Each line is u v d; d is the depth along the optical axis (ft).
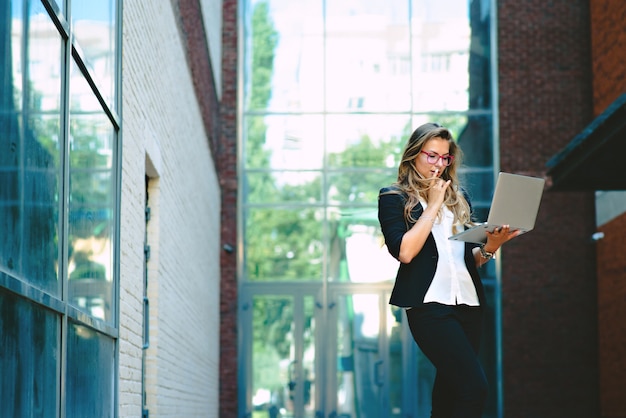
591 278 64.90
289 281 65.72
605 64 63.52
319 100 67.67
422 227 13.85
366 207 66.64
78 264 16.98
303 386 64.75
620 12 60.23
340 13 68.49
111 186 21.08
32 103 13.38
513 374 64.34
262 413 64.49
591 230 65.16
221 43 67.05
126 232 22.94
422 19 68.18
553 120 66.28
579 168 42.55
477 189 66.13
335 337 65.36
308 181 66.90
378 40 68.23
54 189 14.96
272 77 67.72
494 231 13.87
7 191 11.89
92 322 18.07
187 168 39.83
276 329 65.31
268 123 67.31
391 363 65.05
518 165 65.98
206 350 52.44
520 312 64.75
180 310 37.40
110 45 20.99
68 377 15.83
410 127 67.46
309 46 68.18
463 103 67.21
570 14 66.90
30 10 13.24
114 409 21.34
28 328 12.92
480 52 67.56
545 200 65.31
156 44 29.01
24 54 12.87
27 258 13.03
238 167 66.49
